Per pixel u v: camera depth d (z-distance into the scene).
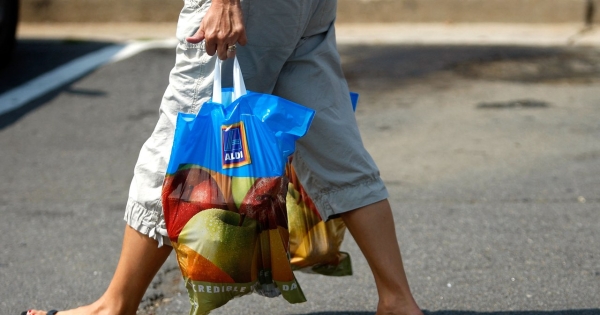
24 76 13.11
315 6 3.99
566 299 5.11
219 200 3.69
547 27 17.50
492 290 5.29
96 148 9.22
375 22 18.52
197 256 3.69
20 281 5.62
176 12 19.12
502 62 13.66
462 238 6.30
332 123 4.03
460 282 5.43
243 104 3.72
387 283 4.09
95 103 11.25
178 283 5.49
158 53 14.70
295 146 4.09
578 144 8.98
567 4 17.69
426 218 6.78
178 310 5.07
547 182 7.70
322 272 4.66
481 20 18.17
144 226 4.00
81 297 5.35
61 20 19.31
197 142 3.75
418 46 15.25
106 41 16.38
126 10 19.20
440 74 12.88
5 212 7.14
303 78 4.03
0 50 13.38
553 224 6.57
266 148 3.71
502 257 5.88
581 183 7.65
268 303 5.14
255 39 3.83
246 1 3.75
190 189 3.72
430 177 7.93
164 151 3.96
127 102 11.28
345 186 4.07
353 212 4.08
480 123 9.98
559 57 14.02
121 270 4.12
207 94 3.89
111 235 6.54
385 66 13.52
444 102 11.09
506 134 9.45
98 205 7.32
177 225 3.74
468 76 12.70
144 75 12.92
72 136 9.71
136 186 4.02
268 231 3.76
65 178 8.16
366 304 5.11
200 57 3.86
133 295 4.15
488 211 6.93
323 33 4.16
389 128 9.82
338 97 4.11
